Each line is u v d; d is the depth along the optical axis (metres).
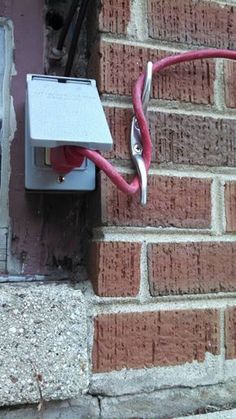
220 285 0.72
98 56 0.69
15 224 0.71
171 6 0.73
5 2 0.73
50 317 0.63
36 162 0.66
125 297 0.67
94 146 0.59
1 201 0.70
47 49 0.74
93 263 0.68
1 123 0.71
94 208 0.69
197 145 0.72
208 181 0.73
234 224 0.73
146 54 0.71
